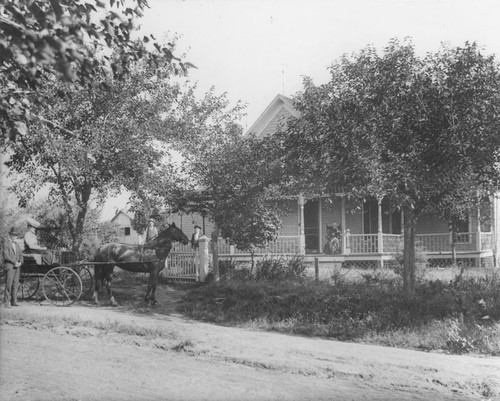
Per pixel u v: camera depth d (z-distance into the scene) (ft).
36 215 72.84
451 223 51.83
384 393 23.56
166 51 23.27
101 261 53.93
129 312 49.11
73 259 57.47
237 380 25.39
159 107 60.54
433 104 42.55
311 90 45.85
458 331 35.65
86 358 29.43
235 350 31.94
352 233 88.63
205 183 60.90
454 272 61.21
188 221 103.60
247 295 50.49
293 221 93.25
